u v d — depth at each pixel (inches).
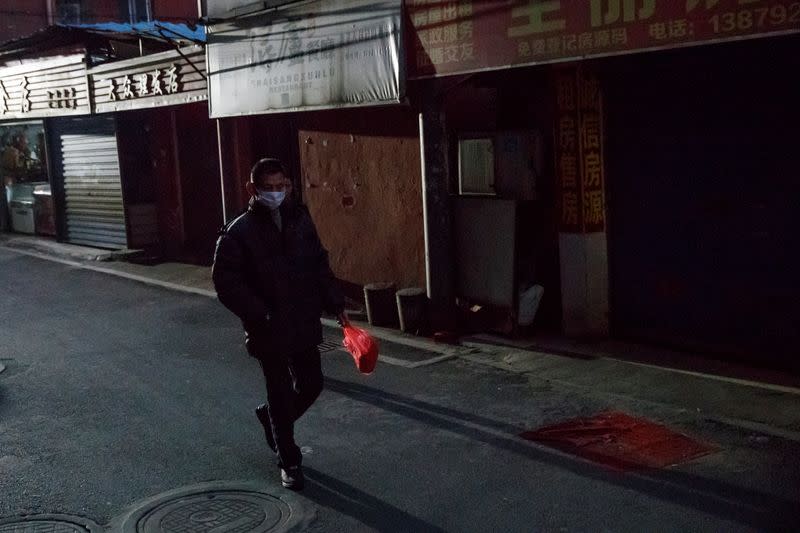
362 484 206.8
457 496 197.9
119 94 582.2
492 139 348.8
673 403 253.8
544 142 338.0
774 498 188.1
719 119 285.9
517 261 338.0
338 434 242.7
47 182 751.1
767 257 279.6
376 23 339.9
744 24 225.3
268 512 192.9
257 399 280.4
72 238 701.3
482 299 351.6
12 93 717.3
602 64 313.9
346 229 419.2
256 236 196.1
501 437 234.4
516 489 200.1
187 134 611.2
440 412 258.1
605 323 328.8
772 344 281.6
